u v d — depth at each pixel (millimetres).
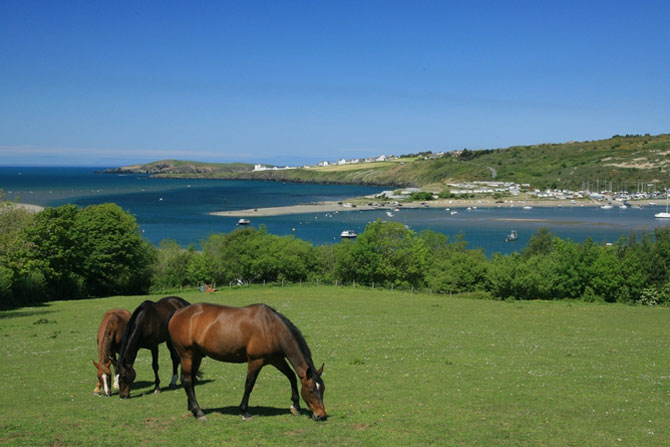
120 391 14648
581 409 13219
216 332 12016
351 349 22875
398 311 37875
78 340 25859
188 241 127812
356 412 12750
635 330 29594
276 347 11930
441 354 21688
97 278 56344
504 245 127062
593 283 50500
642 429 11500
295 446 10219
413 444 10414
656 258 53875
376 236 63781
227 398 14484
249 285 63844
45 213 50875
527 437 10922
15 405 14023
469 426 11602
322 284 65438
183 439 10625
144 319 14977
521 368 18797
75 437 10742
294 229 157125
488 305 42625
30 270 46094
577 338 26266
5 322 32969
